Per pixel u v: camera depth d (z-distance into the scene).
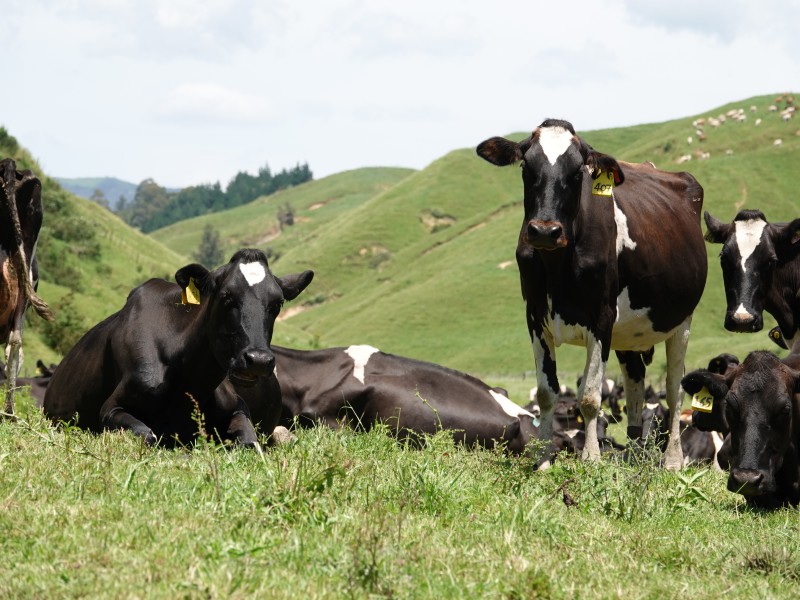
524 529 6.70
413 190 196.38
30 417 9.88
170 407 10.18
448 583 5.46
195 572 5.20
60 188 53.41
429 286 135.12
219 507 6.42
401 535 6.16
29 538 5.59
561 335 10.68
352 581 5.27
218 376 10.05
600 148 199.12
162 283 10.83
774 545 7.08
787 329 13.48
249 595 4.97
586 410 10.66
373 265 169.88
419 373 12.95
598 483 8.32
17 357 10.82
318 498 6.66
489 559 5.93
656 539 7.00
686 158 138.38
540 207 9.96
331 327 136.25
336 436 9.59
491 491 7.75
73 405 10.95
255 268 9.70
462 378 13.05
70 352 11.46
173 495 6.70
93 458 7.54
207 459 7.86
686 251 12.42
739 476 8.92
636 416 13.05
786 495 9.52
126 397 10.04
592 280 10.55
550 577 5.70
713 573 6.41
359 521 6.25
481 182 196.38
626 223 11.34
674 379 13.05
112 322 10.86
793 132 142.88
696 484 10.02
